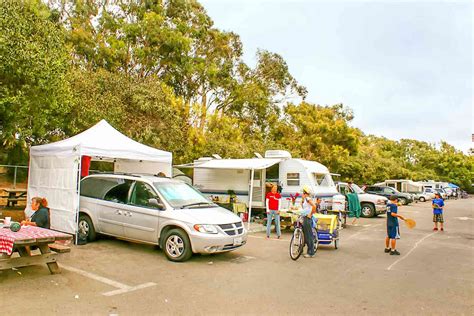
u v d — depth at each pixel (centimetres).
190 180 2034
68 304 543
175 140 2002
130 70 2586
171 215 849
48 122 1387
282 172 1614
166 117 1970
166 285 657
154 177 984
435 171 7000
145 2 2650
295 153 3006
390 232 1014
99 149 1030
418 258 967
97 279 675
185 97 2975
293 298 607
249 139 3278
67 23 2500
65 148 1027
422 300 615
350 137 3322
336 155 3167
